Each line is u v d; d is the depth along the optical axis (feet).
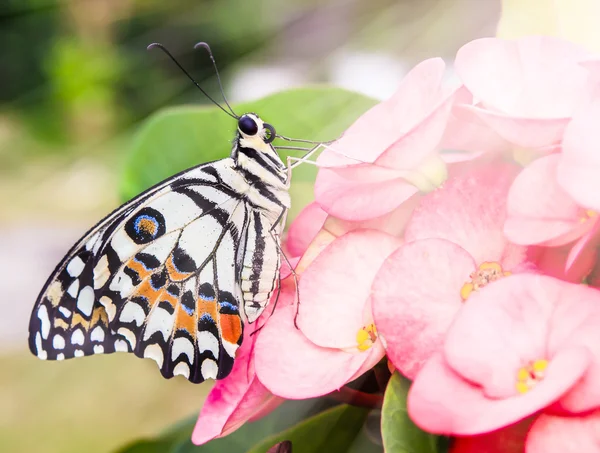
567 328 0.49
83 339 0.64
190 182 0.67
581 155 0.51
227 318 0.66
